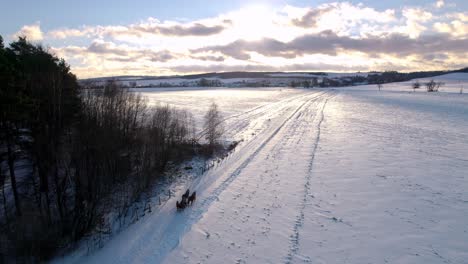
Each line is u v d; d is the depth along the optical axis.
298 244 13.38
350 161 24.62
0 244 14.72
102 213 17.92
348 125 41.47
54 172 18.61
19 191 19.50
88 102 23.69
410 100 81.56
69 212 17.12
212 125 38.91
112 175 21.84
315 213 16.06
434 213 15.47
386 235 13.70
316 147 29.48
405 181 19.91
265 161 25.67
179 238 14.43
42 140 18.05
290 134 36.38
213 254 13.00
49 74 19.38
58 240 15.66
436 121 44.53
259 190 19.48
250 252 13.00
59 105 18.91
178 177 24.17
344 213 15.91
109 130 22.81
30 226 15.87
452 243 12.86
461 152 26.72
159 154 25.48
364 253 12.50
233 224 15.40
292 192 18.89
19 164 22.14
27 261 14.28
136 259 13.27
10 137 17.12
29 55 19.94
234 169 24.06
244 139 35.38
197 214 16.77
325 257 12.38
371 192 18.39
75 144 19.41
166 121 31.34
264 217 15.94
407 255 12.21
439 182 19.56
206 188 20.55
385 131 36.91
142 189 21.59
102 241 15.62
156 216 17.36
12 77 15.05
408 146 29.20
